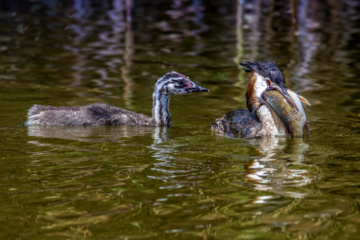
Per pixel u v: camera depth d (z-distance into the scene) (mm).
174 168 10609
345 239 7629
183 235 7734
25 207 8633
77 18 31312
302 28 28219
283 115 13188
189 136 13398
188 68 20828
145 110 15969
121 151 11797
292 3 29031
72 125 14398
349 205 8773
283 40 25500
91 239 7613
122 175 10148
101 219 8234
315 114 15172
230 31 27797
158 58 22453
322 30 27641
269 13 32438
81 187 9492
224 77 19703
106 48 24172
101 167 10594
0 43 24891
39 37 26312
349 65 21000
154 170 10461
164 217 8312
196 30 28172
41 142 12445
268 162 11039
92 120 14531
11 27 28688
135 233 7789
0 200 8883
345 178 10023
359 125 14094
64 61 21750
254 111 14055
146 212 8484
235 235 7734
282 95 13258
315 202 8891
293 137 13188
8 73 19844
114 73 20078
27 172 10227
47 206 8672
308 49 23641
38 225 8016
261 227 7996
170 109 16219
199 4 35844
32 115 14430
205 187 9555
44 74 19797
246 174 10266
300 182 9820
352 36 26141
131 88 18172
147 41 25656
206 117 15359
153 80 19172
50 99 16672
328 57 22297
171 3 36281
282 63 21344
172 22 30312
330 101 16484
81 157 11258
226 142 12758
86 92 17594
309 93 17375
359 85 18250
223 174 10250
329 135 13227
